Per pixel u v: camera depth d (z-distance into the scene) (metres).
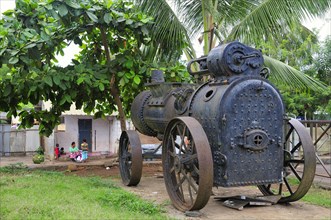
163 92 7.54
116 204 6.05
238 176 5.68
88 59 10.63
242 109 5.70
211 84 6.11
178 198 6.11
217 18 9.47
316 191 7.75
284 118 6.01
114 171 10.55
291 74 9.38
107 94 10.48
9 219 5.08
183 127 6.02
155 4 9.44
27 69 8.48
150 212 5.62
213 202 6.40
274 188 7.82
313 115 15.35
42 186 7.35
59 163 14.20
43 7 7.98
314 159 5.90
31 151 18.22
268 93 5.86
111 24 9.14
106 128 17.73
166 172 6.35
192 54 10.60
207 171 5.34
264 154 5.86
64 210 5.48
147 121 8.17
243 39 9.55
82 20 9.08
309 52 14.24
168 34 9.74
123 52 9.77
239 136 5.65
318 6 8.77
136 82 9.18
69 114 16.64
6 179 8.13
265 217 5.56
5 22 8.02
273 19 9.07
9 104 9.60
